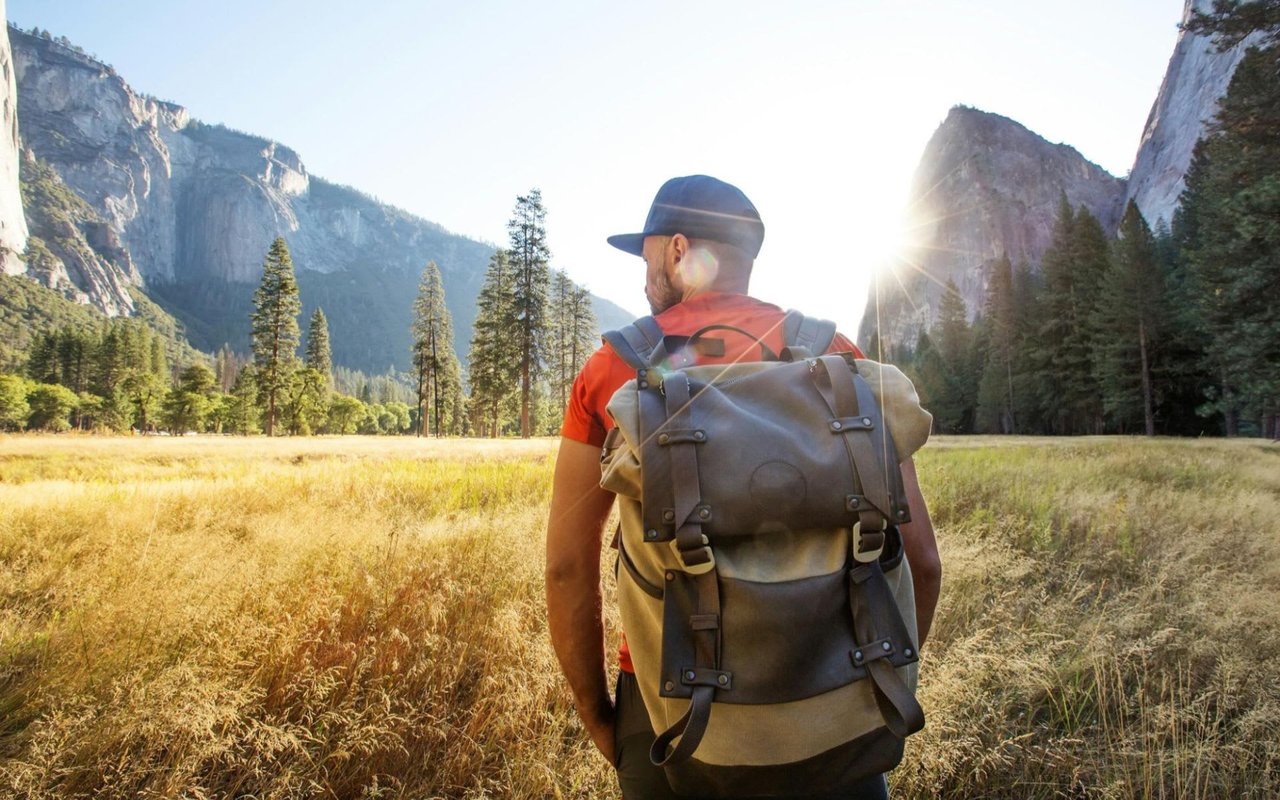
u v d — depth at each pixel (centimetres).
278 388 6638
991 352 6269
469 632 309
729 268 120
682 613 82
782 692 76
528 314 5159
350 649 274
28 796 190
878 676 79
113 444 2450
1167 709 249
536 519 533
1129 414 4381
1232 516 645
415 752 231
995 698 273
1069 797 224
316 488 877
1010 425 6003
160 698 222
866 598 81
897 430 89
